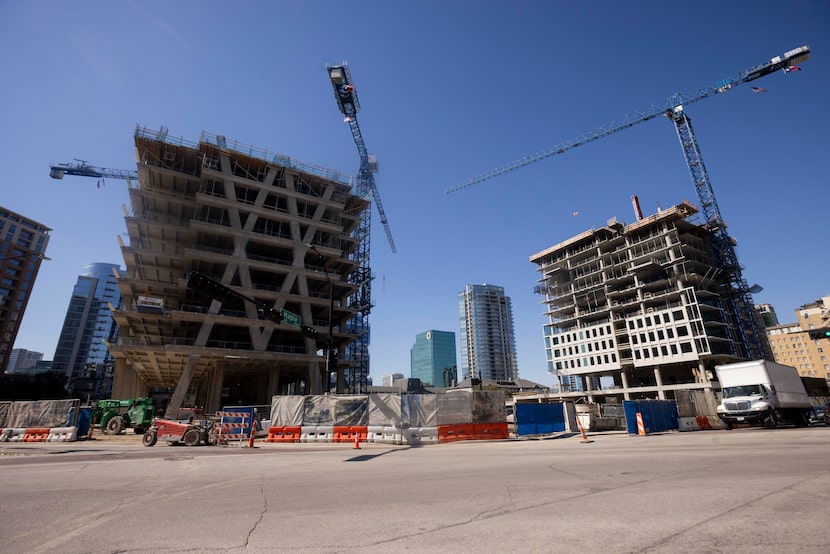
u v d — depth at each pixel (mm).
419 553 4273
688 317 76188
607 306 91625
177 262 50812
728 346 78062
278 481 9383
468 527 5164
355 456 15328
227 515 6129
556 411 27656
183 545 4734
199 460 14055
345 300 59688
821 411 34094
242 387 71062
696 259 87312
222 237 50906
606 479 8344
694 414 28031
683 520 5105
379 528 5254
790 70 76875
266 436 26953
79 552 4551
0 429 24375
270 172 54719
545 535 4727
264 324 48062
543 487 7711
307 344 52188
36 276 108312
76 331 174000
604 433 26734
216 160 51594
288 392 75688
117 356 53594
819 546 3984
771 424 23203
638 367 83688
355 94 89312
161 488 8562
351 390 94188
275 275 54281
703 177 92875
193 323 49062
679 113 94625
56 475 10547
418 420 22328
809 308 117125
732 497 6223
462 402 22969
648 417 24828
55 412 24641
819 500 5844
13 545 4812
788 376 26609
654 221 85750
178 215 52219
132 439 26203
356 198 63562
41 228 111625
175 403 41031
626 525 4988
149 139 47094
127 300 52844
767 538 4297
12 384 90000
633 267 86938
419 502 6746
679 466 9727
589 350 92625
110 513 6355
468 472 10164
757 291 88875
